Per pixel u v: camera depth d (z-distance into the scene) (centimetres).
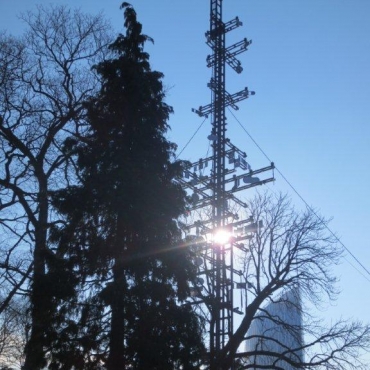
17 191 2536
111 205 2283
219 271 2658
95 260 2241
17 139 2639
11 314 2686
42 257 2278
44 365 2169
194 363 2177
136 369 2044
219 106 3017
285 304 2814
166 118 2614
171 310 2178
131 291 2148
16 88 2683
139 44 2745
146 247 2262
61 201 2370
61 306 2192
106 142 2475
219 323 2572
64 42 2811
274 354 2605
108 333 2145
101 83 2681
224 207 2827
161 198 2366
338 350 2631
